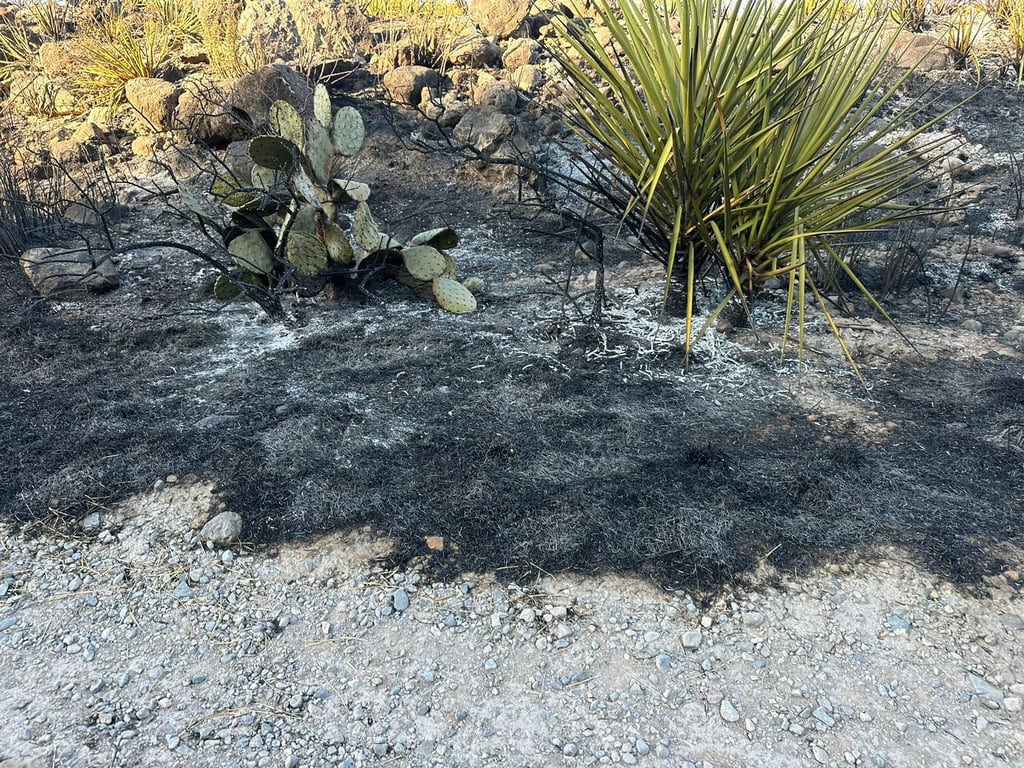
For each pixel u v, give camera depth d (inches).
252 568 100.6
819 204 146.2
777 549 101.3
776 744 78.1
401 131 256.7
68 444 122.0
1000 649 87.6
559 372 140.9
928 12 323.6
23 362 147.5
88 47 296.7
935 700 82.2
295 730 80.0
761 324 158.6
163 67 293.4
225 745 78.4
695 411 129.9
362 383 138.5
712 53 128.4
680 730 79.9
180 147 253.8
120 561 102.0
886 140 242.8
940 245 195.9
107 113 275.4
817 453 118.6
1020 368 142.2
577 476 113.7
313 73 273.6
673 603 94.6
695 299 165.3
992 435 122.6
